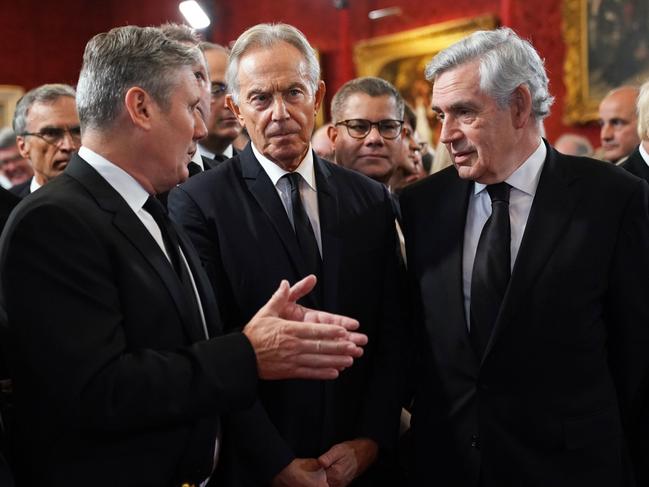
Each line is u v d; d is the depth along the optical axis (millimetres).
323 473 2133
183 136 1855
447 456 2176
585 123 6590
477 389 2115
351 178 2441
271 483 2100
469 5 7422
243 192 2289
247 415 2105
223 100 3277
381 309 2391
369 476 2400
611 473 2076
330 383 2232
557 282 2070
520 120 2121
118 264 1735
